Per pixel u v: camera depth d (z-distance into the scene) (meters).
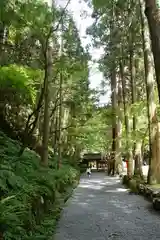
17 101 11.75
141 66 25.61
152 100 15.05
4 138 10.14
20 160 8.50
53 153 19.48
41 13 7.88
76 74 13.18
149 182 14.34
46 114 11.56
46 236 6.27
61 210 9.91
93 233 7.42
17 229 4.95
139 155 19.12
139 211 10.33
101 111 21.98
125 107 21.94
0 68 8.16
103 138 31.19
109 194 15.28
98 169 45.03
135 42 20.33
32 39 11.06
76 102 18.09
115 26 20.67
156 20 7.23
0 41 11.02
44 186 7.81
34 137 14.06
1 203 4.73
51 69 10.91
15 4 7.70
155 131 14.66
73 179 19.19
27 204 5.90
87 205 11.63
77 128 21.44
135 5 19.47
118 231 7.63
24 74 8.46
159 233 7.42
